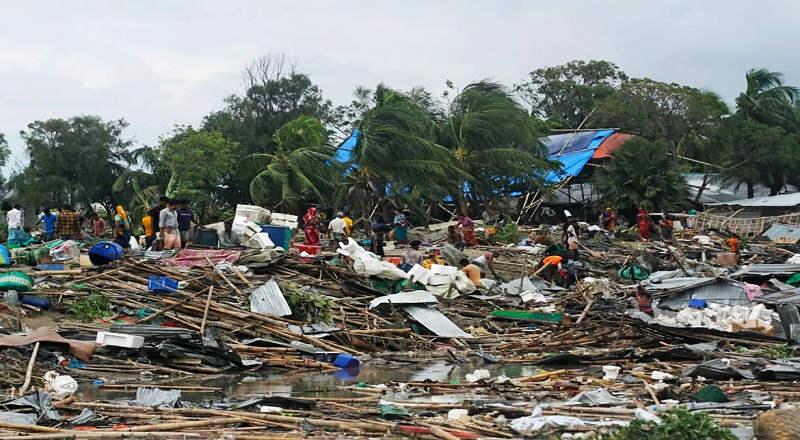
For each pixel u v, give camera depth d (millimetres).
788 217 42688
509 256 27219
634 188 47906
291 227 26312
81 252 24453
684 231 39094
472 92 47656
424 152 41562
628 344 16438
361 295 19516
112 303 16625
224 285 18109
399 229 31078
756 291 20594
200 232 21844
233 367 14133
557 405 10312
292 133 43719
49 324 15484
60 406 10109
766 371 12352
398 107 41250
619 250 32156
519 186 49031
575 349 16328
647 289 22281
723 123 55469
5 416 9320
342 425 9219
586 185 57500
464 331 18188
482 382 12375
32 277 17750
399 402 10781
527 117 49156
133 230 48469
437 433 8859
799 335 16172
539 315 18969
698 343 15906
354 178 41500
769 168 54625
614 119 58875
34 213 57125
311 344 15812
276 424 9336
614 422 9312
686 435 8023
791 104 61688
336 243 26047
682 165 59312
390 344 16719
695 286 21203
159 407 10219
